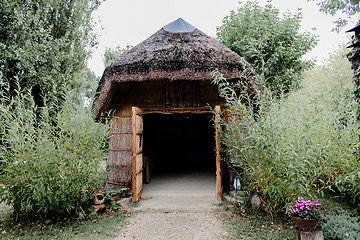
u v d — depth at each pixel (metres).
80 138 3.84
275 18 10.48
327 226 3.12
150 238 3.26
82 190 3.84
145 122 10.26
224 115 5.19
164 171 8.06
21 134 3.56
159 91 5.54
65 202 3.65
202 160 10.52
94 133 4.08
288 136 3.47
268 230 3.32
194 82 5.50
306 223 2.71
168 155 10.65
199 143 10.73
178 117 9.48
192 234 3.36
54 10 9.55
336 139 3.83
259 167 3.59
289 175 3.20
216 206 4.45
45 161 3.50
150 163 6.88
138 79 4.68
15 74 7.12
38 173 3.51
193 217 3.96
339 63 9.78
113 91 5.06
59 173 3.62
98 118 5.34
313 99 3.76
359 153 3.71
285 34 10.23
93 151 3.96
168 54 4.70
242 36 10.39
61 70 9.41
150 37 5.75
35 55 7.37
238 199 4.47
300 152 3.23
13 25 7.02
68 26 10.02
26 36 7.43
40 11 7.87
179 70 4.55
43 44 7.96
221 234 3.32
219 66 4.55
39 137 3.60
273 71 9.88
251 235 3.22
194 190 5.42
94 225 3.62
